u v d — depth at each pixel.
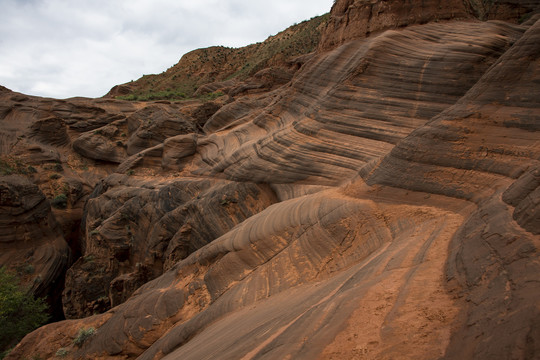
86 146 47.56
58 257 30.66
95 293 24.92
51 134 48.38
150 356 10.72
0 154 42.22
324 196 13.38
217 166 25.33
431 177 10.24
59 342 14.16
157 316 12.47
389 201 10.84
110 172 47.97
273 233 12.58
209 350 6.95
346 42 24.03
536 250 4.29
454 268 5.44
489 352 3.13
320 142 19.08
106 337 13.00
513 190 6.41
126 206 27.31
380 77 18.89
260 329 6.46
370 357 3.92
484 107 10.21
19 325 19.05
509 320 3.33
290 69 54.88
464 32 19.30
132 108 57.62
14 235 28.36
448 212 8.84
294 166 19.25
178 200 24.86
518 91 9.82
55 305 29.50
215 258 13.63
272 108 26.89
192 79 99.00
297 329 5.18
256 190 20.42
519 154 8.69
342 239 10.36
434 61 17.80
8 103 51.06
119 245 25.94
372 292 5.55
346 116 18.94
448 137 10.41
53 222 33.78
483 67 16.80
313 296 7.28
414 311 4.62
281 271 10.68
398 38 19.91
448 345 3.71
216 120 37.44
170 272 15.24
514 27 19.81
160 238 22.75
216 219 19.97
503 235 5.12
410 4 21.55
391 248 8.06
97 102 56.91
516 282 3.93
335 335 4.54
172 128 41.69
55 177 42.84
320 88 22.84
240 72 88.50
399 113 17.55
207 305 11.77
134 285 22.41
